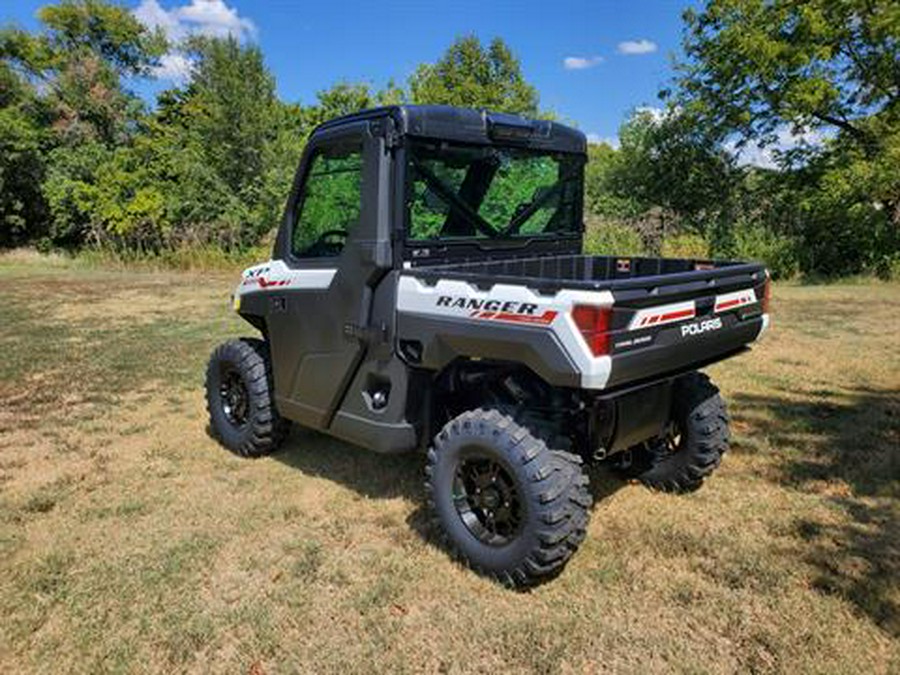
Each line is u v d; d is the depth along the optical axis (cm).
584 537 305
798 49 1588
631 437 332
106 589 300
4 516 368
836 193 1441
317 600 293
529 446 283
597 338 258
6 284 1422
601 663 254
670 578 306
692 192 1867
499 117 352
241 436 447
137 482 415
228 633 272
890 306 1033
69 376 665
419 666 254
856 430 486
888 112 1568
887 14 1492
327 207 354
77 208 2080
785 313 978
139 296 1238
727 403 550
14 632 272
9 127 2183
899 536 339
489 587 300
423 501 383
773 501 379
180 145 2267
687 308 297
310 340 369
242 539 344
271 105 2294
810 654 256
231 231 1920
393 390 331
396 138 311
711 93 1778
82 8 2833
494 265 361
